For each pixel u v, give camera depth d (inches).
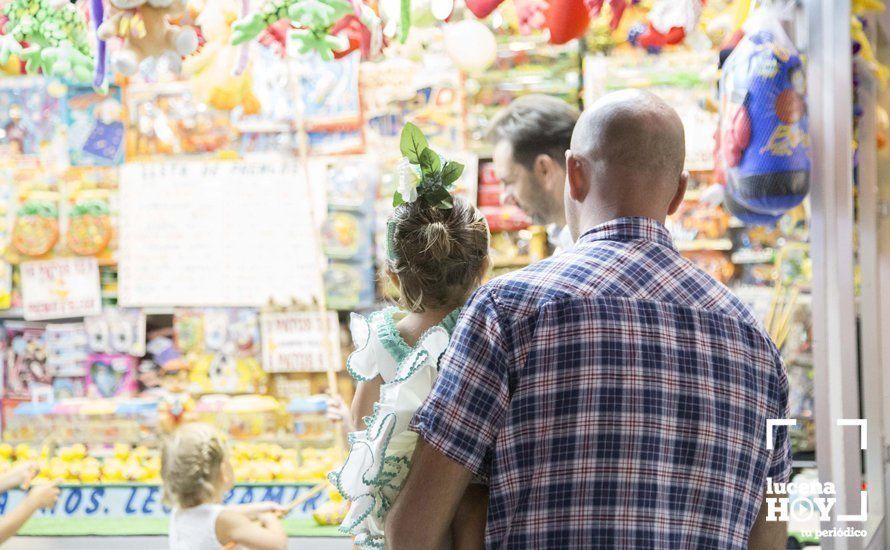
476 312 62.6
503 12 155.3
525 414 61.4
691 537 62.6
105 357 163.9
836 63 99.1
